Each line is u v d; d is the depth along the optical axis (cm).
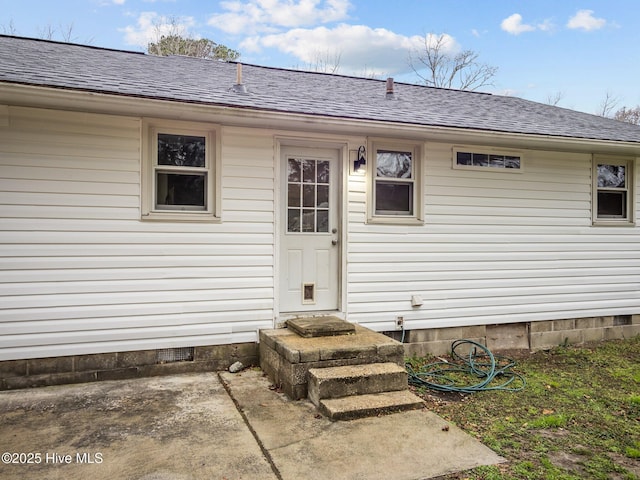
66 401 393
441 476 271
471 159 611
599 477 279
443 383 475
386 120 510
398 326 573
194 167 488
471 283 610
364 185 557
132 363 465
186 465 280
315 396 379
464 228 605
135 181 463
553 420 371
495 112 725
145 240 468
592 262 680
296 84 693
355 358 417
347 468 278
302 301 541
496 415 385
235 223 501
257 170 509
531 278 644
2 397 403
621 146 630
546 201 651
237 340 502
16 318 428
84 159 446
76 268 446
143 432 328
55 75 442
